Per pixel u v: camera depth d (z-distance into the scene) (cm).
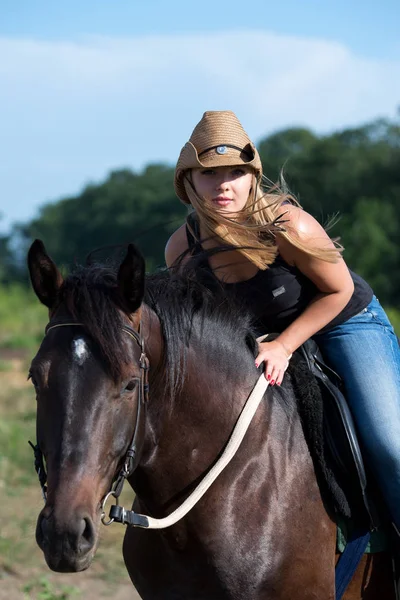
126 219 8781
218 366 395
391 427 412
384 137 7200
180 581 393
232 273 427
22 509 905
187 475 385
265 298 425
